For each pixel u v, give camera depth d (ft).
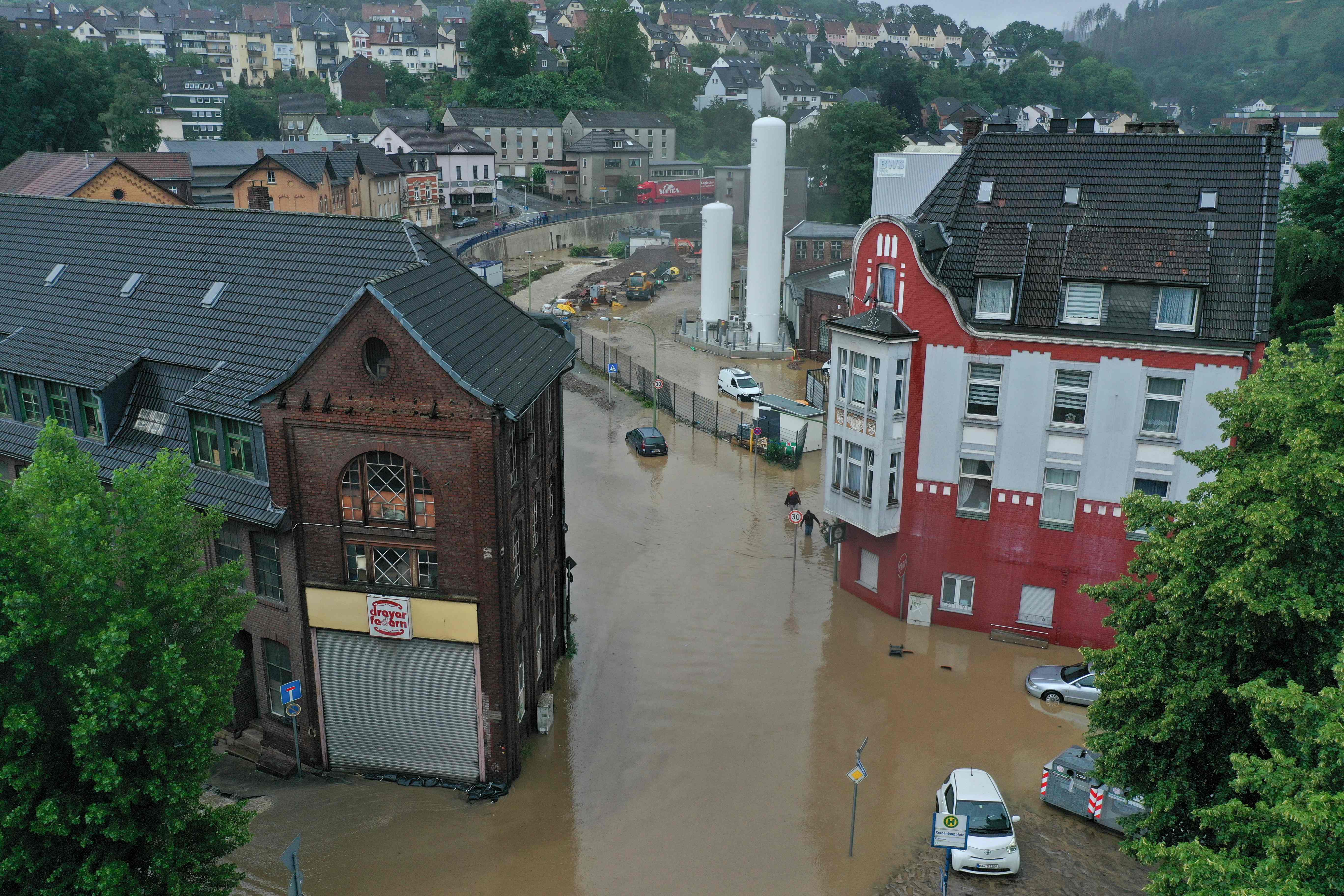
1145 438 110.11
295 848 56.80
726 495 173.58
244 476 92.27
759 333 279.08
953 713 106.22
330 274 98.27
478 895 77.71
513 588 89.51
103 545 59.57
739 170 455.22
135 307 105.91
